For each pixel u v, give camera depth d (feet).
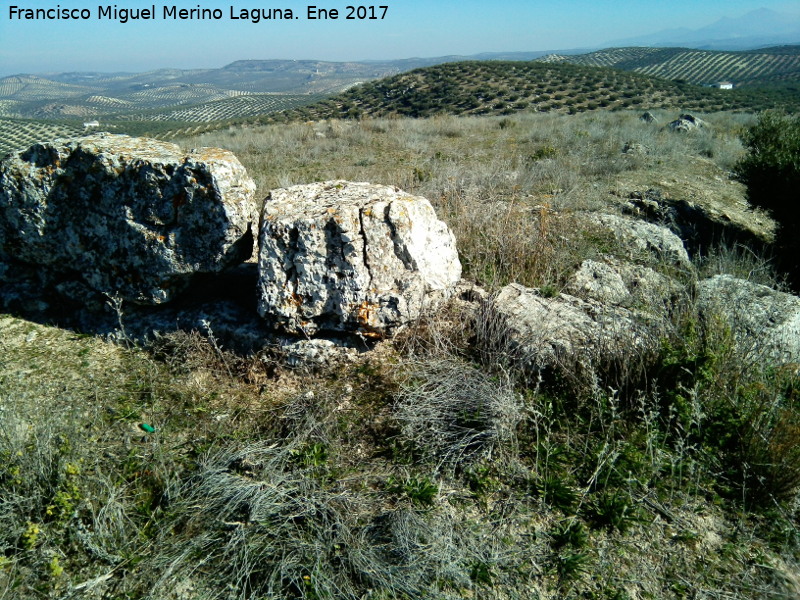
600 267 17.15
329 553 8.19
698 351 11.34
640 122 60.08
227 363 12.25
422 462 9.86
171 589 7.81
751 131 35.78
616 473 9.55
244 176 12.72
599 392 10.64
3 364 12.30
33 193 12.89
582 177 32.94
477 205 21.39
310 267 11.50
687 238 27.35
